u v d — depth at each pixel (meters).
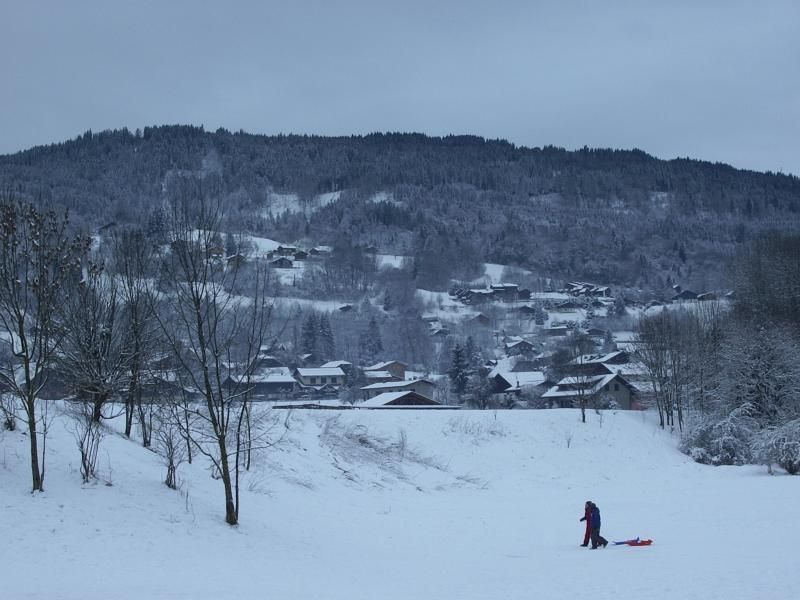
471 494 49.44
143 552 22.19
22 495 23.59
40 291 24.58
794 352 70.69
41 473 25.50
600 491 50.75
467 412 63.75
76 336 28.98
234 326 29.91
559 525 37.00
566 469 58.47
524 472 56.50
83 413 29.91
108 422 37.50
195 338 37.91
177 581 19.64
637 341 100.00
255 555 24.70
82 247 28.91
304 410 55.28
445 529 36.31
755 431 66.81
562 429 65.06
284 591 19.42
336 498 41.22
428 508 42.81
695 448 66.25
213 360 30.83
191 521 26.25
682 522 34.28
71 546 21.25
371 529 34.94
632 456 63.94
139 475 29.25
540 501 46.25
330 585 21.03
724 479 55.81
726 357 71.75
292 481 40.94
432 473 52.62
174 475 29.77
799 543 25.33
